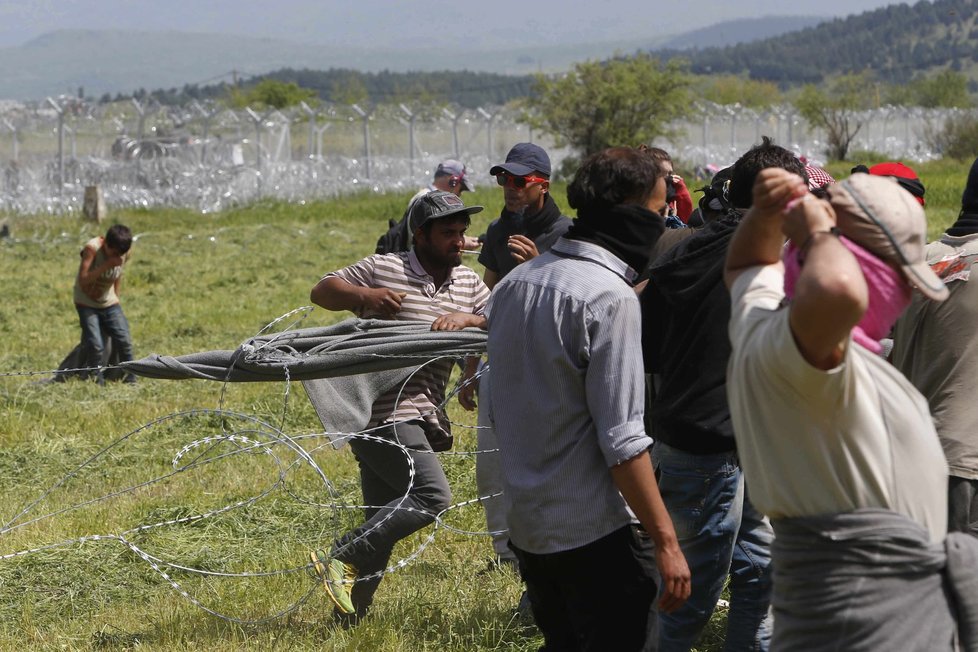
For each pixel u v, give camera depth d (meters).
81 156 77.81
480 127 91.44
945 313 7.88
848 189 4.91
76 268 41.25
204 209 70.38
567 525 6.69
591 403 6.57
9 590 11.10
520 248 9.60
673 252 7.82
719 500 7.70
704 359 7.59
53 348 25.77
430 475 9.45
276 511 13.18
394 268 9.61
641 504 6.49
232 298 32.69
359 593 9.77
